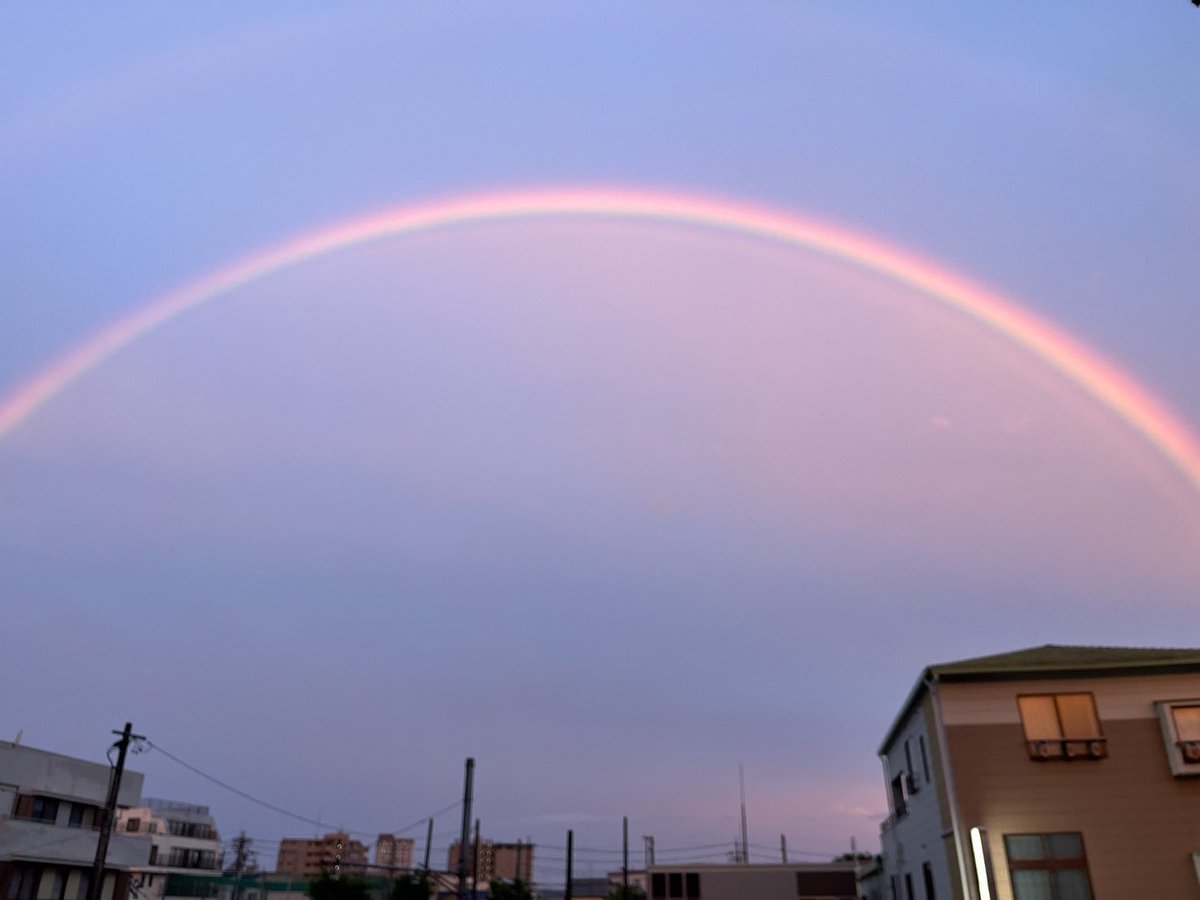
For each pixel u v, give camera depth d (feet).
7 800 154.51
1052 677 87.61
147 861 182.70
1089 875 80.48
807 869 220.02
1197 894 79.10
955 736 86.94
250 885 266.16
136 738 131.03
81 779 170.40
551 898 399.24
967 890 81.61
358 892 205.26
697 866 222.89
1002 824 83.15
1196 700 84.38
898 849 121.49
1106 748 84.07
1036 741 85.10
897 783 119.55
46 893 155.22
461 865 148.77
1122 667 86.53
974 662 91.71
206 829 293.23
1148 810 81.97
